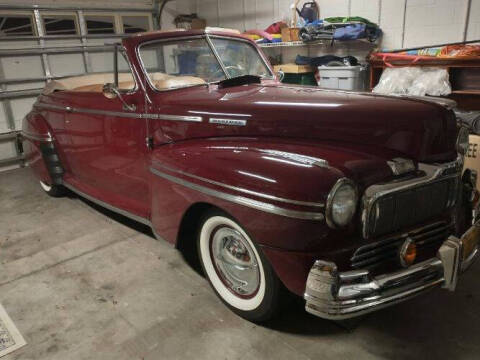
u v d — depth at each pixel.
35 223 3.48
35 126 3.72
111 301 2.30
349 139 1.83
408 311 2.10
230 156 1.87
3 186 4.68
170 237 2.31
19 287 2.49
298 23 5.98
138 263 2.70
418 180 1.69
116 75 2.82
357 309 1.57
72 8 6.04
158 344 1.95
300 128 1.92
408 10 4.92
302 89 2.41
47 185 4.05
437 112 1.87
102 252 2.88
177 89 2.54
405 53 4.58
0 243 3.12
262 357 1.83
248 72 3.07
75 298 2.35
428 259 1.77
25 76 5.70
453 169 1.84
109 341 1.98
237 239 1.96
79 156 3.30
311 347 1.88
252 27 6.82
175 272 2.57
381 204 1.61
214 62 2.86
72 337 2.03
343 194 1.53
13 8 5.49
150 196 2.55
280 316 2.09
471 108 4.33
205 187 1.92
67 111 3.24
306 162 1.62
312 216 1.54
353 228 1.61
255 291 1.96
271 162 1.70
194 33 2.79
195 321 2.09
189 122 2.25
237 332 2.00
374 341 1.90
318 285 1.58
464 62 4.07
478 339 1.89
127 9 6.75
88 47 6.21
